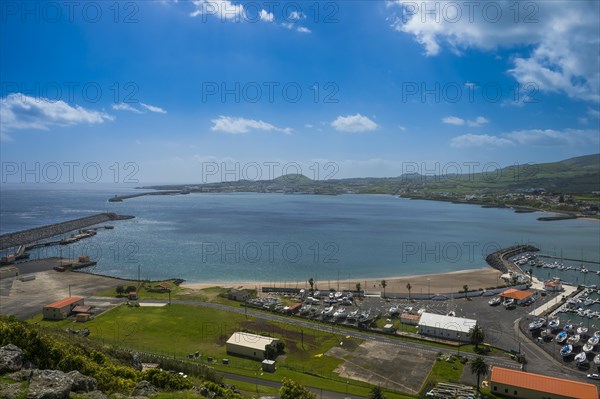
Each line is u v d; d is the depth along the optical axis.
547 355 95.88
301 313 127.00
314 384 79.94
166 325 113.69
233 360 91.94
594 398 72.38
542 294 149.25
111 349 75.94
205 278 180.38
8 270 175.00
